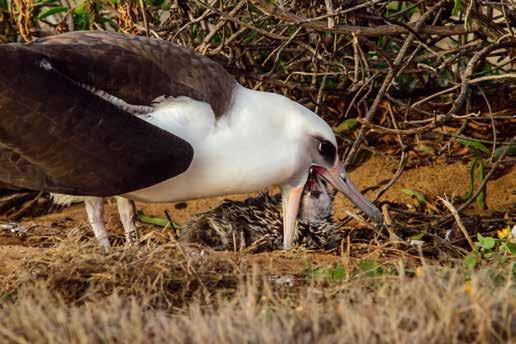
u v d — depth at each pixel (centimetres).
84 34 1175
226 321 821
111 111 1117
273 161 1211
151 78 1143
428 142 1562
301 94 1543
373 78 1398
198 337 791
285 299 938
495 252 1146
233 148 1180
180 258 1049
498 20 1553
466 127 1555
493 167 1405
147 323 855
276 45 1509
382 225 1273
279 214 1309
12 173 1127
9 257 1092
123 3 1380
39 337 819
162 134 1124
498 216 1432
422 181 1529
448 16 1498
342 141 1567
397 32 1344
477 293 839
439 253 1244
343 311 833
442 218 1390
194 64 1172
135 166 1123
